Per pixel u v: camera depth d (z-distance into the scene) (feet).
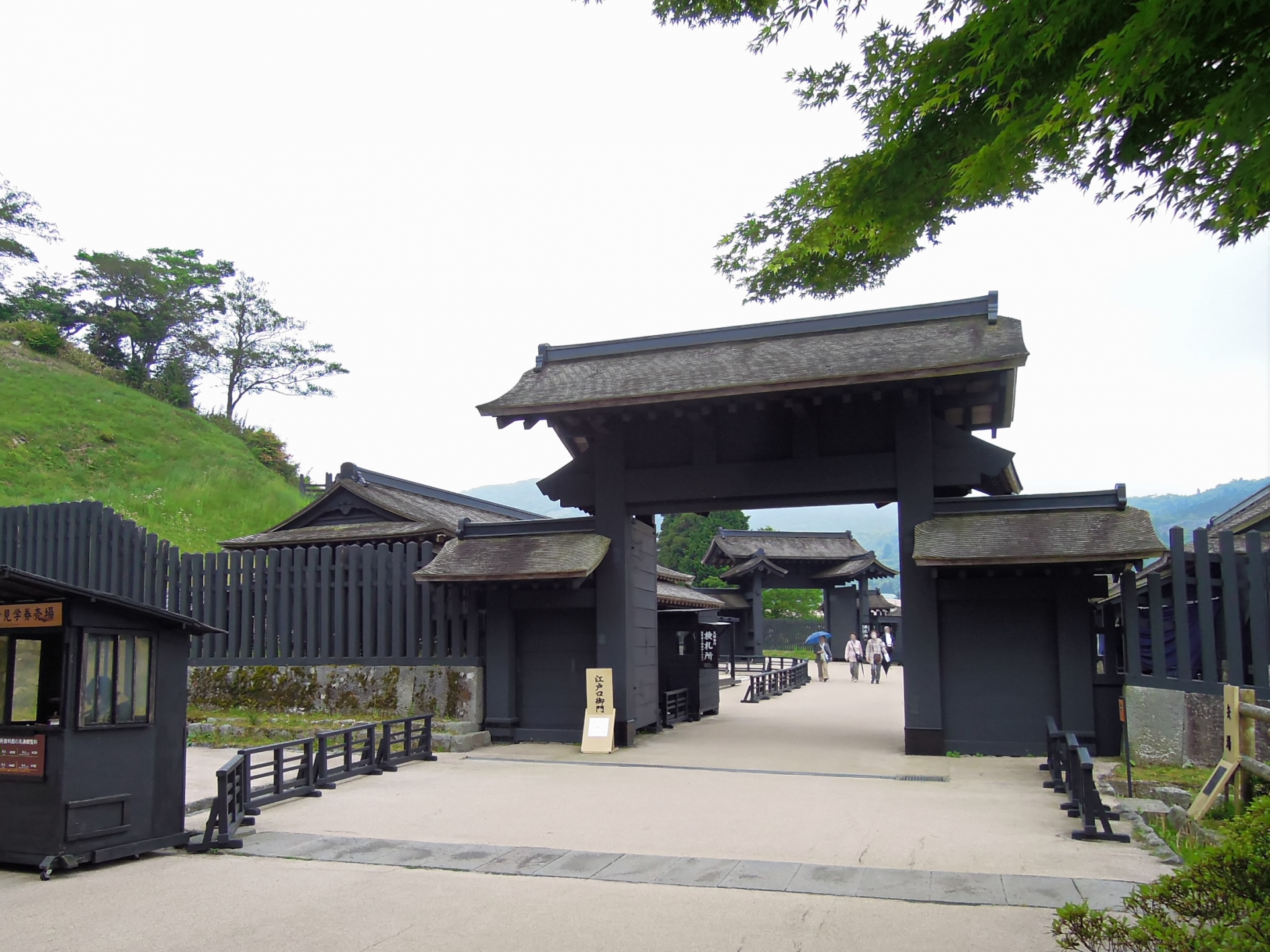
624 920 23.31
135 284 204.23
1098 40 18.26
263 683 63.10
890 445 54.44
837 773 46.11
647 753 53.93
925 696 51.57
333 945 21.72
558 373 60.70
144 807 30.19
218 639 65.36
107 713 29.35
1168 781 40.29
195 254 215.10
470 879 27.35
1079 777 35.32
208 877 27.73
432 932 22.57
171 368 199.00
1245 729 32.60
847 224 24.09
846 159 23.52
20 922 23.52
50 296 200.13
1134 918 22.13
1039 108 19.25
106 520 70.85
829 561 167.63
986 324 53.88
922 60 20.98
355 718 59.06
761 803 38.65
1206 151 18.08
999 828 33.37
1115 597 51.11
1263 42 16.63
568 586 58.49
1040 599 50.78
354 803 38.81
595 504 59.47
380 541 76.23
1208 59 17.57
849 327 57.47
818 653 129.29
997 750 50.52
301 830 34.06
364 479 82.69
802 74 22.89
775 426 56.59
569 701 58.39
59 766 28.02
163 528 130.00
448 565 57.57
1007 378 52.13
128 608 29.55
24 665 29.84
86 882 27.20
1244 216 19.67
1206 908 16.55
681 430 58.39
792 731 65.77
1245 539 51.03
